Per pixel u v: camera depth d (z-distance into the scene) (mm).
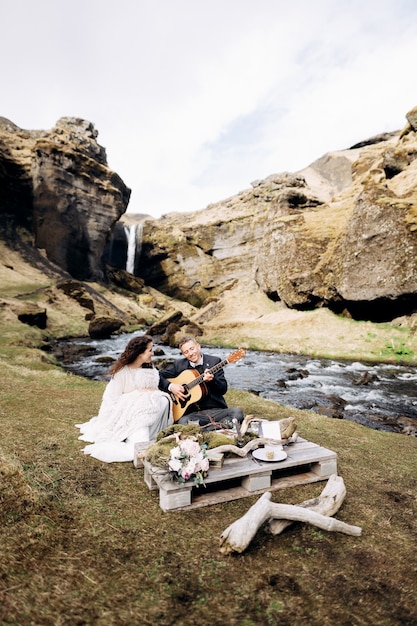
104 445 3908
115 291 47281
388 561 2270
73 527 2537
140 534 2484
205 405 4168
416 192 22781
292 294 26422
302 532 2561
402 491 3344
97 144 57594
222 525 2617
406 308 19859
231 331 24828
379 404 9594
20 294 30438
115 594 1938
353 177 46562
